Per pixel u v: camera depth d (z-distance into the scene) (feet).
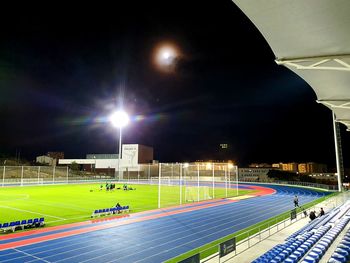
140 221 69.26
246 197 124.77
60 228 61.11
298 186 196.34
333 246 42.96
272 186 200.03
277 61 34.91
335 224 57.98
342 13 24.63
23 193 129.70
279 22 26.35
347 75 42.42
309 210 83.82
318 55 33.24
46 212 81.15
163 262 40.75
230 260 39.78
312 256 35.27
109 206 93.09
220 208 91.35
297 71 40.22
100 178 236.63
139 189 155.53
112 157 277.64
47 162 291.38
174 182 208.54
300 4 23.25
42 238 52.85
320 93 52.65
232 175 255.29
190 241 51.90
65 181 200.54
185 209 88.22
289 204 104.12
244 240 48.24
